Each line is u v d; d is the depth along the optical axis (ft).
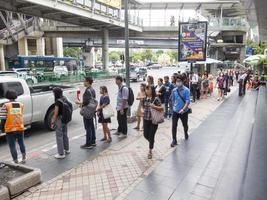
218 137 28.89
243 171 19.75
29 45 194.59
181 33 52.85
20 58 120.57
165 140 28.48
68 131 33.76
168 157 23.16
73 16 111.14
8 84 29.53
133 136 30.32
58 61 128.77
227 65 167.53
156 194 17.12
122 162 22.53
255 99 60.49
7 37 138.21
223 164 21.36
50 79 101.35
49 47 202.90
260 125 32.99
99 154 24.58
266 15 40.83
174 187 17.97
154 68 277.85
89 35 171.42
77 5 103.81
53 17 108.88
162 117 22.88
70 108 24.25
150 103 22.93
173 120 26.50
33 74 96.27
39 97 32.40
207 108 48.96
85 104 25.93
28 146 27.99
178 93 26.40
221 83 61.57
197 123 36.22
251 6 35.65
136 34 167.63
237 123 35.35
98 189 18.01
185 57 53.36
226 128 32.94
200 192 17.29
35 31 154.61
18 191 17.35
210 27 170.60
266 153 22.77
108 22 127.95
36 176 18.62
